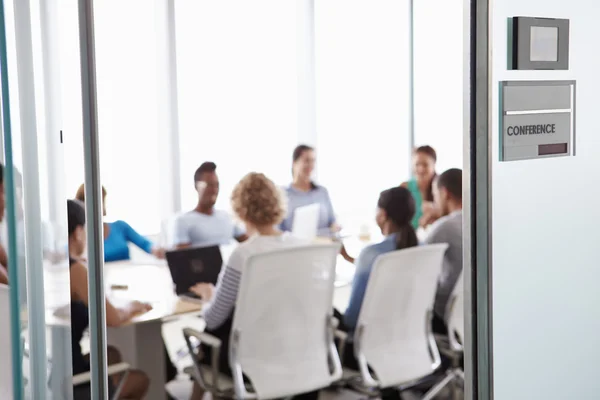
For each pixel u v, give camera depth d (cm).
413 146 478
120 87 423
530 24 145
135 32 427
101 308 119
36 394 111
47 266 113
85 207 116
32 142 110
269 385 237
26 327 105
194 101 446
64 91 113
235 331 233
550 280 155
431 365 271
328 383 250
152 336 270
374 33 484
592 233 161
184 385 276
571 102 153
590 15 154
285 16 472
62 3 113
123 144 423
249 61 462
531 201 151
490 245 144
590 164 159
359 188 489
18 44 108
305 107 480
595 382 166
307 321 243
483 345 146
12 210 102
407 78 479
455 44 459
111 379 248
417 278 262
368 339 257
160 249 326
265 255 227
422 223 363
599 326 165
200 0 445
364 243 367
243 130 463
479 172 142
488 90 141
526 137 147
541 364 156
